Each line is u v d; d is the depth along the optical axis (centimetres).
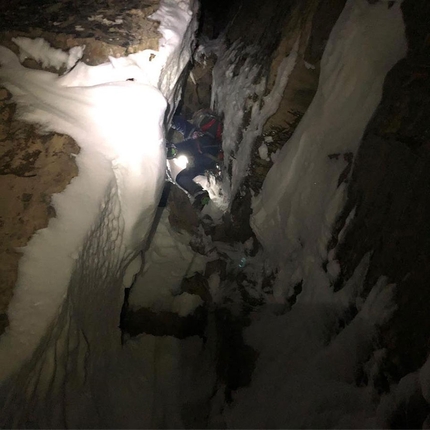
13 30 272
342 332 196
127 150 231
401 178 188
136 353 266
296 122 283
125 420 227
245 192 323
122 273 256
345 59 238
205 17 474
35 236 180
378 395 167
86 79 255
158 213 342
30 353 152
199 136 379
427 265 162
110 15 306
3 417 146
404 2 213
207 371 266
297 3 302
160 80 294
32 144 215
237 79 360
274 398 208
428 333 153
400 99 200
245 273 302
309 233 251
